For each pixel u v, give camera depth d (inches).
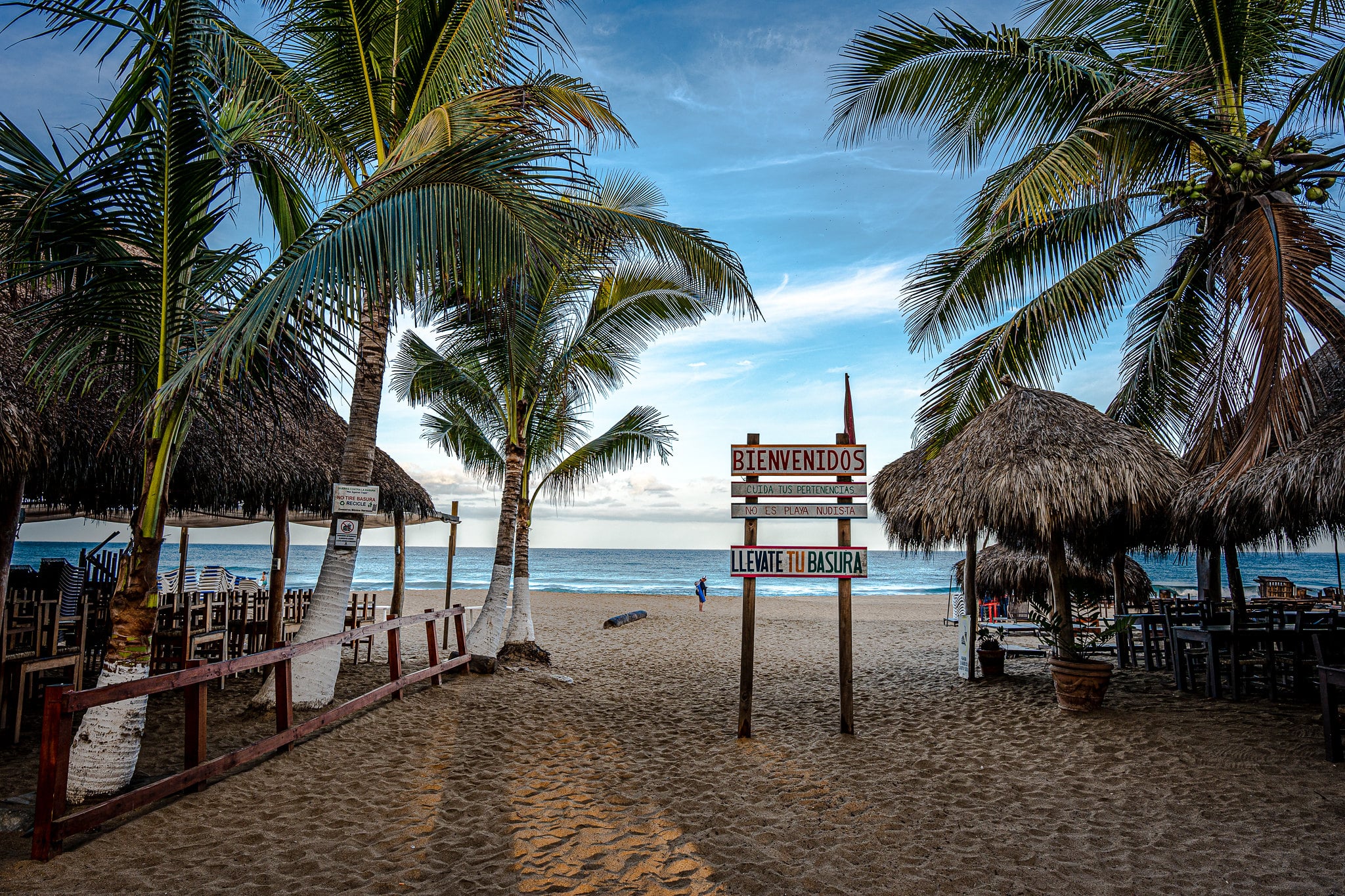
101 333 183.0
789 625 743.1
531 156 195.0
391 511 431.5
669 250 342.6
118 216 172.6
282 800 179.5
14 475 214.4
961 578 705.6
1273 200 249.1
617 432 474.9
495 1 272.7
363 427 286.4
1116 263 325.4
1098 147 261.7
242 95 210.1
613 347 443.8
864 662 470.3
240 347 160.2
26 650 247.3
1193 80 272.1
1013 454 287.6
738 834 168.7
